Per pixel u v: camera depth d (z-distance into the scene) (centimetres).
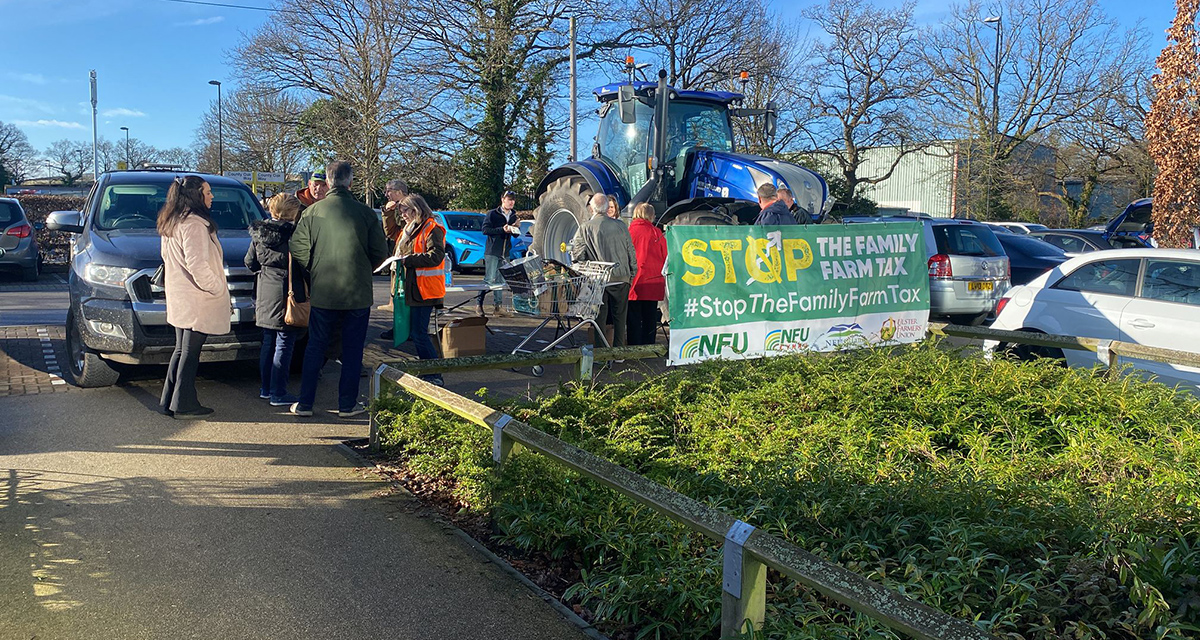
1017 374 648
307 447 596
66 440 595
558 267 823
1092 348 725
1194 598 313
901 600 240
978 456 498
